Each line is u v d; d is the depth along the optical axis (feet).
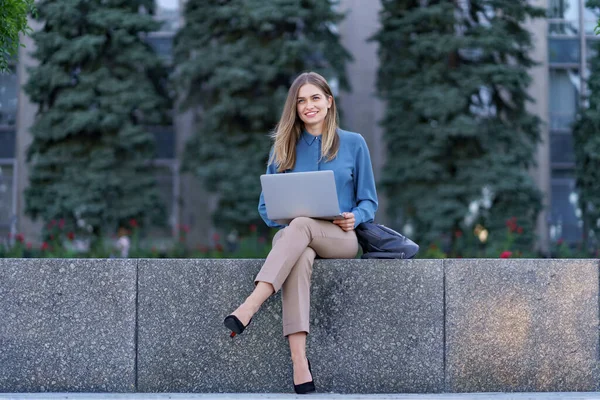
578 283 12.49
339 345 12.27
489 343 12.34
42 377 12.14
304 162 12.85
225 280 12.29
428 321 12.30
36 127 52.42
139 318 12.25
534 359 12.37
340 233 12.16
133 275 12.28
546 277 12.46
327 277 12.30
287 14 51.29
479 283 12.37
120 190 52.75
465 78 52.16
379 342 12.28
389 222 56.24
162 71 55.52
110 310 12.23
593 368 12.44
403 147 53.88
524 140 54.19
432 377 12.26
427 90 52.16
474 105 54.54
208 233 61.31
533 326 12.40
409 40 53.31
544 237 61.05
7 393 11.89
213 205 61.46
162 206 53.98
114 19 52.01
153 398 11.46
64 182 52.31
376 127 60.90
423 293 12.32
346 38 61.36
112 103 51.90
